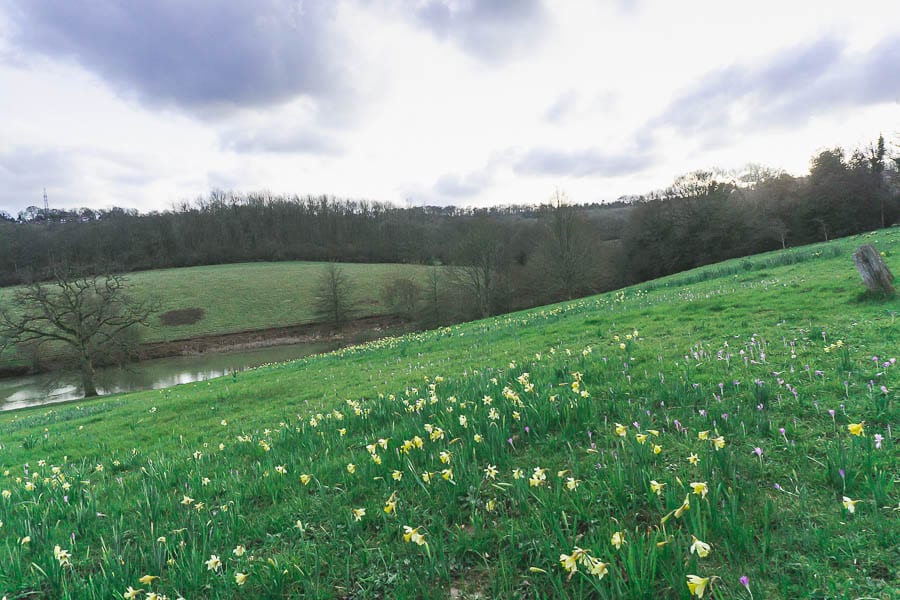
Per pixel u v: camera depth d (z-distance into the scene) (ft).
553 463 15.97
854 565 9.36
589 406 19.30
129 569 12.91
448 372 38.19
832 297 37.22
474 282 169.27
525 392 21.97
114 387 121.29
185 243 320.70
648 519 12.08
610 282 189.78
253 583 11.91
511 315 91.86
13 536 16.63
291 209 364.58
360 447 21.79
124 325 120.06
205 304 219.61
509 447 17.92
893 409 15.30
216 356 169.48
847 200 166.20
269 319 209.15
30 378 142.10
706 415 17.25
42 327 118.01
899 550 9.53
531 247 209.77
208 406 45.11
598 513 12.56
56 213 333.83
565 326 50.78
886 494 11.07
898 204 172.04
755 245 170.50
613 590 9.34
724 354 25.00
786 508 11.51
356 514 13.61
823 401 17.17
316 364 65.82
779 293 43.62
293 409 37.14
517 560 11.34
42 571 13.30
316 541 13.82
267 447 23.16
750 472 13.33
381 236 342.23
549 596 10.11
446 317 173.06
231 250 319.68
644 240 193.47
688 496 11.60
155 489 19.57
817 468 13.03
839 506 11.16
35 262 237.25
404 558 12.23
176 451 29.37
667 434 16.40
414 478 16.20
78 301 110.83
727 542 10.42
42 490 22.91
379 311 221.05
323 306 210.18
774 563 9.84
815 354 22.66
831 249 71.10
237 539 14.60
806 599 8.75
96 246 273.75
